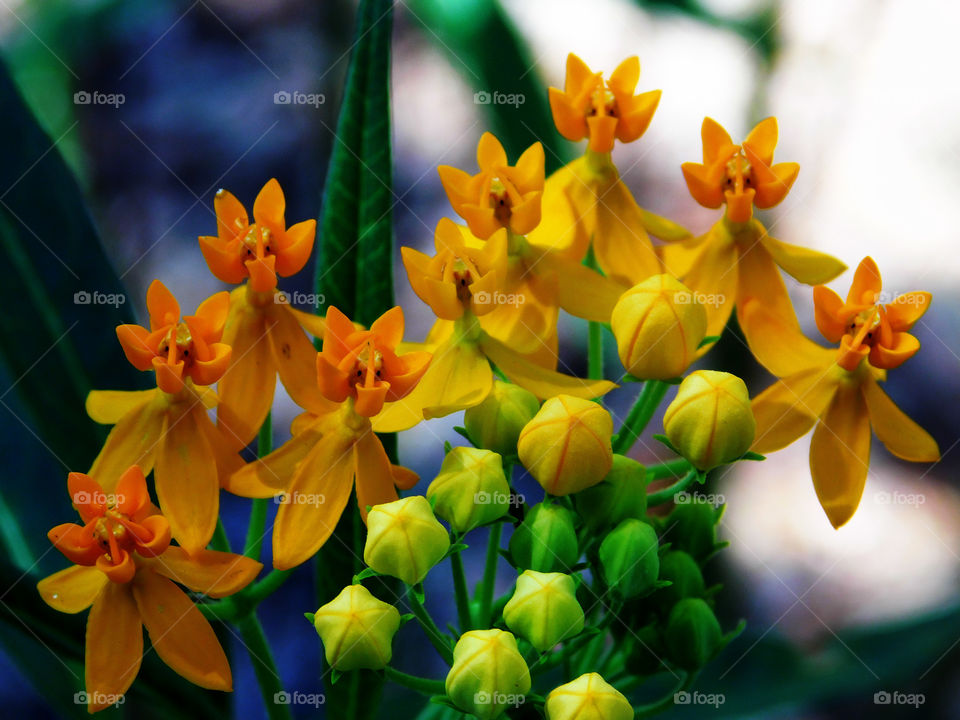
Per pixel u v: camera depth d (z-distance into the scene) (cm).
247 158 31
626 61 20
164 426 19
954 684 26
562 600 19
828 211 32
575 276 20
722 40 31
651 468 20
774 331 20
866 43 28
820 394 19
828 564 28
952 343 31
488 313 20
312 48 33
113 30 32
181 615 19
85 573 19
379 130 20
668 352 19
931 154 33
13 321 20
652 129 31
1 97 20
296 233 19
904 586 28
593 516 19
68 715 21
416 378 19
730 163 20
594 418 19
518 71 23
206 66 32
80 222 21
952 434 31
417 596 19
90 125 31
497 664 19
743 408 19
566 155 23
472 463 19
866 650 22
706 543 20
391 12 20
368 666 19
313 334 20
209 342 19
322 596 20
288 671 27
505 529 28
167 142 31
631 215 20
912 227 32
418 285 19
